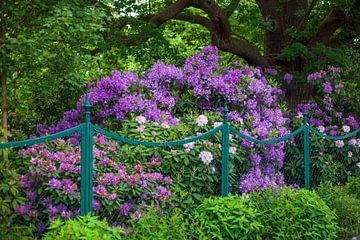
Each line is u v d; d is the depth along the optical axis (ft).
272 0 41.29
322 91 35.17
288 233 19.38
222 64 29.01
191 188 20.20
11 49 21.04
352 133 30.12
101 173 18.44
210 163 21.29
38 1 22.39
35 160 17.17
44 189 17.30
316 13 41.14
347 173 31.14
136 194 18.67
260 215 19.40
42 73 24.35
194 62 27.50
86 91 27.40
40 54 21.68
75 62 23.56
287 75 37.14
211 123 23.67
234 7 38.34
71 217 17.04
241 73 27.35
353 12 38.45
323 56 37.09
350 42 40.78
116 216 18.37
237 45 37.40
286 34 40.24
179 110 25.71
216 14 35.91
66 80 23.82
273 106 30.17
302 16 39.06
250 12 41.57
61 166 17.43
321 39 38.88
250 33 48.96
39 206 17.31
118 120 23.86
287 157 29.32
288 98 37.83
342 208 24.12
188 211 19.54
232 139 22.98
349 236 23.72
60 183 17.11
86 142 16.14
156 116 23.02
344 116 34.91
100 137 20.30
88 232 13.75
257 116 26.13
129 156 19.76
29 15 23.39
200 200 20.10
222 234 18.07
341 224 23.80
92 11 23.20
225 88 25.98
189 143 20.66
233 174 22.36
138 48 33.88
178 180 20.02
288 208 19.74
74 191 17.34
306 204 20.12
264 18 41.63
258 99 27.43
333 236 20.66
